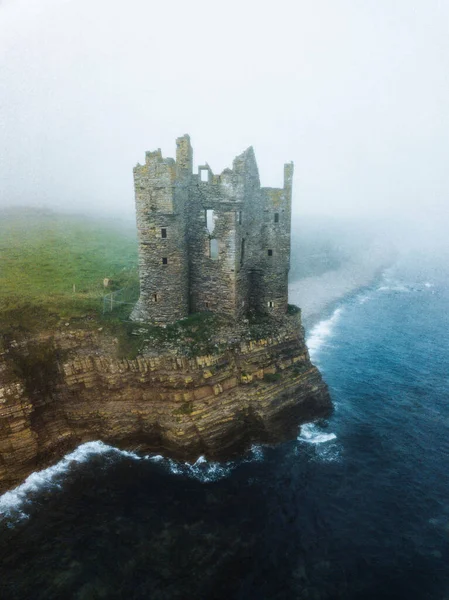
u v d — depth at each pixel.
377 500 32.31
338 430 40.56
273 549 27.73
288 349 42.16
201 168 37.91
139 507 30.36
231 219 37.50
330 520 30.30
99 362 36.62
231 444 36.28
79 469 33.50
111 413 35.91
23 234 68.56
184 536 28.23
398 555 27.83
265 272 41.69
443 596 25.14
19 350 35.19
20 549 26.95
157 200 36.47
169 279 38.50
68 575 25.36
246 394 38.16
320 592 25.12
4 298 40.75
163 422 35.44
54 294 43.59
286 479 33.88
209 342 38.12
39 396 34.75
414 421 42.66
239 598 24.50
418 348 60.50
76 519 29.19
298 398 40.41
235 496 31.88
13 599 23.97
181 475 33.56
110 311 41.22
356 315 74.56
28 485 31.80
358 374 52.19
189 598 24.31
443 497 32.91
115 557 26.56
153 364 36.22
